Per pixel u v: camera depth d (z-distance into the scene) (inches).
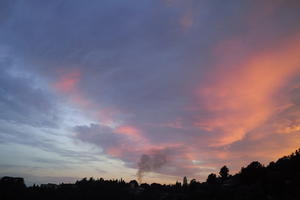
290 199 4180.6
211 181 7775.6
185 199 6146.7
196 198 5831.7
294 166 5629.9
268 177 5251.0
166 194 7785.4
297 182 4739.2
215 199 5393.7
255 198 4601.4
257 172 6097.4
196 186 7465.6
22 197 7652.6
